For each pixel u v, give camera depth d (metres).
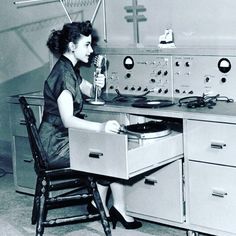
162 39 3.45
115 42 3.94
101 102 3.30
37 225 3.04
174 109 2.99
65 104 3.02
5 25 4.63
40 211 3.04
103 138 2.56
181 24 3.58
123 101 3.35
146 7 3.72
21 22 4.50
